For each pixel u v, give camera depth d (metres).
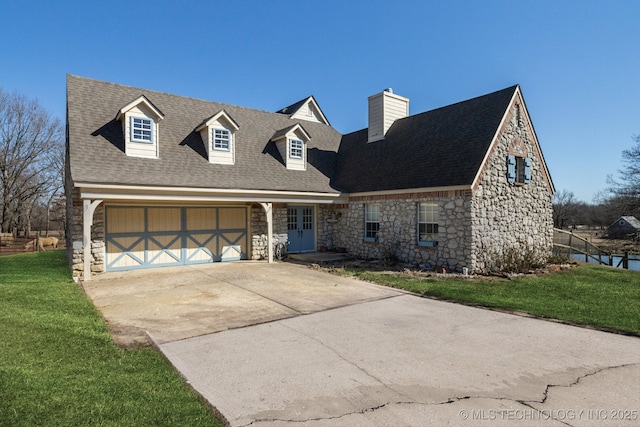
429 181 12.28
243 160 14.49
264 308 7.67
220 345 5.53
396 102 16.73
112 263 12.11
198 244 13.87
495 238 12.09
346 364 4.84
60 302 7.55
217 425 3.39
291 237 16.00
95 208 10.90
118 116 12.27
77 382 4.10
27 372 4.26
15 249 21.80
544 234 14.59
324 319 6.90
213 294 8.95
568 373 4.57
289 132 15.39
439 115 14.73
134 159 11.86
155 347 5.42
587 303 8.09
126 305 7.91
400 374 4.54
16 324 5.95
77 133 11.53
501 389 4.14
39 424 3.29
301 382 4.32
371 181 14.66
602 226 47.62
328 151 18.28
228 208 14.59
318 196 14.67
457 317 7.02
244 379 4.39
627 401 3.88
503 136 12.42
